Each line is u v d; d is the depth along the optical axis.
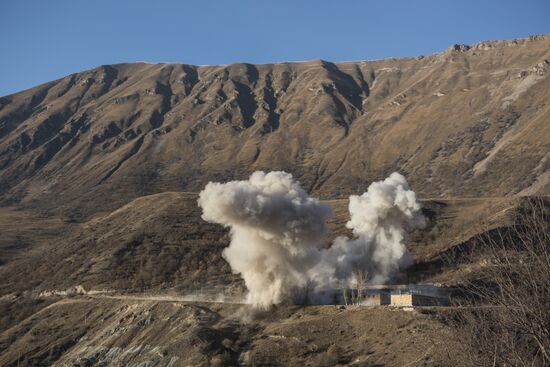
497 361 21.53
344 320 97.94
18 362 117.88
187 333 103.44
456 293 102.31
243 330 104.81
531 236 19.91
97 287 148.88
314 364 86.38
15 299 156.62
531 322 19.41
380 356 81.56
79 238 192.00
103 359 109.56
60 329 127.44
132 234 176.12
